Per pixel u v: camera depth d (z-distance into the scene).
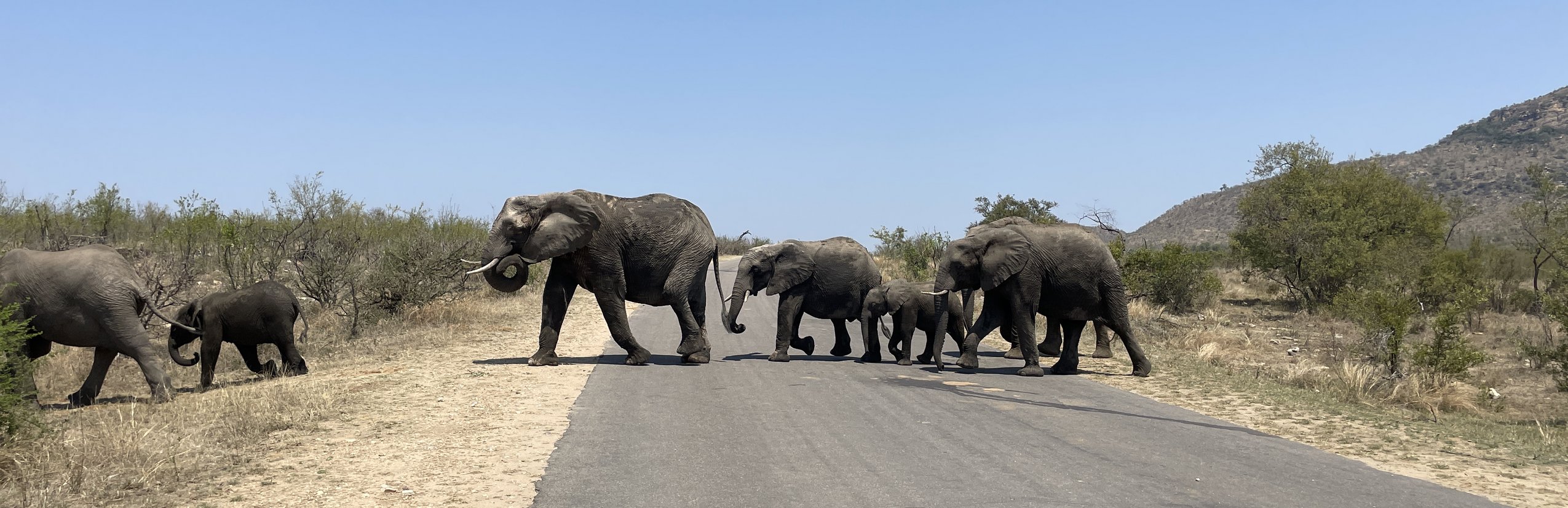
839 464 7.55
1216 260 43.72
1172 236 105.19
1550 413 13.25
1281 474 7.43
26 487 6.50
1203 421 9.99
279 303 13.09
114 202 26.62
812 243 16.11
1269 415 10.45
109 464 7.00
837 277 15.95
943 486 6.84
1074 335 14.02
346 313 20.11
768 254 15.77
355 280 20.62
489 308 23.31
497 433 8.76
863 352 17.31
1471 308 23.77
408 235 22.95
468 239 27.14
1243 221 34.00
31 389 10.37
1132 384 12.80
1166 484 6.96
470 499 6.46
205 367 12.61
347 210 24.41
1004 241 13.70
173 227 22.23
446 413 9.80
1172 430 9.33
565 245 13.75
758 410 10.14
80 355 14.85
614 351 16.52
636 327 21.03
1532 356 14.39
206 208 21.94
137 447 7.36
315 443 8.25
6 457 7.03
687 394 11.28
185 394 11.85
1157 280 27.45
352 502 6.36
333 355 15.70
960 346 15.94
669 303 14.74
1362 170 33.56
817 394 11.38
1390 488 7.05
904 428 9.15
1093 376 13.70
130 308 11.11
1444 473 7.66
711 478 7.04
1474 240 33.66
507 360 14.77
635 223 14.27
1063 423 9.58
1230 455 8.12
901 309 14.98
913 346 18.28
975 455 7.93
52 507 6.02
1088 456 7.93
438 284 21.95
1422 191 35.69
